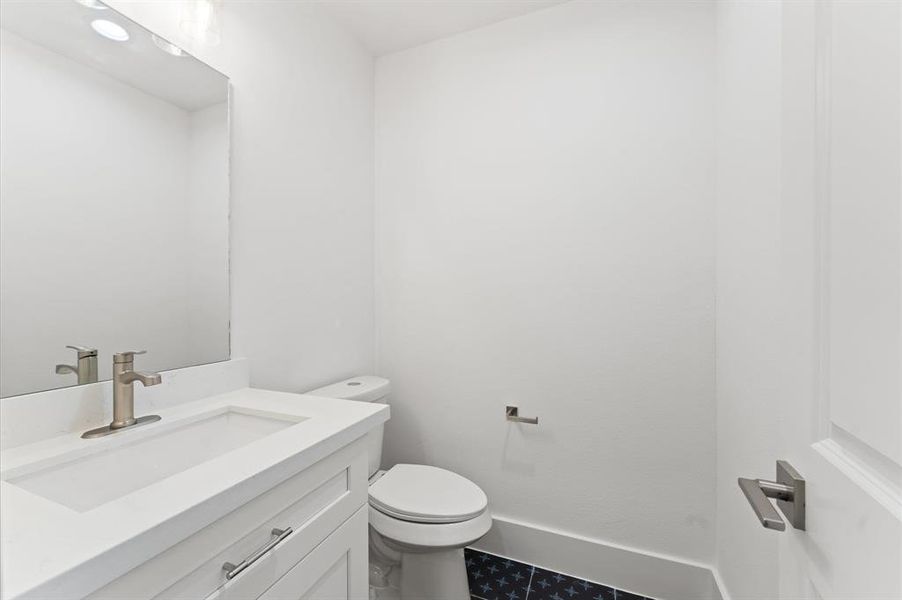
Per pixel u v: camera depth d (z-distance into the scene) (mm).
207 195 1206
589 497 1633
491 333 1801
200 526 579
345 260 1824
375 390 1656
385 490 1449
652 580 1519
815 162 469
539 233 1710
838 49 421
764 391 968
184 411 1038
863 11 378
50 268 869
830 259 442
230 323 1273
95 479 805
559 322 1680
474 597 1515
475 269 1830
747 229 1090
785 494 511
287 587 763
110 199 978
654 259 1531
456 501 1380
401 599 1426
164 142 1095
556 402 1686
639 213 1550
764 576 982
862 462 382
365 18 1754
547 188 1696
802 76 493
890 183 338
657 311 1529
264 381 1396
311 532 824
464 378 1855
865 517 363
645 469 1550
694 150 1472
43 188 860
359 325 1920
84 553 458
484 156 1812
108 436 851
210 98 1213
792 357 524
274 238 1443
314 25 1640
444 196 1893
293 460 750
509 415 1742
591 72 1620
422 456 1938
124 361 909
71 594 431
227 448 1077
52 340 869
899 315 323
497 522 1770
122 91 1001
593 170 1618
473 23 1791
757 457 1012
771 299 921
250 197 1349
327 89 1709
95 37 949
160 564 543
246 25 1336
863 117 377
